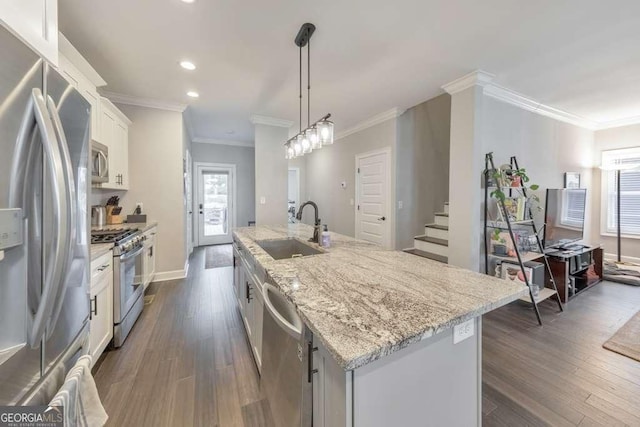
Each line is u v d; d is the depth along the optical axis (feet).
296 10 6.27
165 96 11.62
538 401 5.34
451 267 4.93
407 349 2.92
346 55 8.24
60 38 5.82
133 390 5.56
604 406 5.22
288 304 3.63
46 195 2.78
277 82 10.19
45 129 2.68
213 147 21.67
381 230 14.64
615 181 15.19
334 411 2.73
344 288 3.81
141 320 8.73
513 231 10.09
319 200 21.30
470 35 7.25
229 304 10.05
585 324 8.57
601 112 13.30
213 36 7.29
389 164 13.96
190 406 5.15
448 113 14.93
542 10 6.25
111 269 6.93
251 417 4.91
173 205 12.87
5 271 2.41
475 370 3.59
